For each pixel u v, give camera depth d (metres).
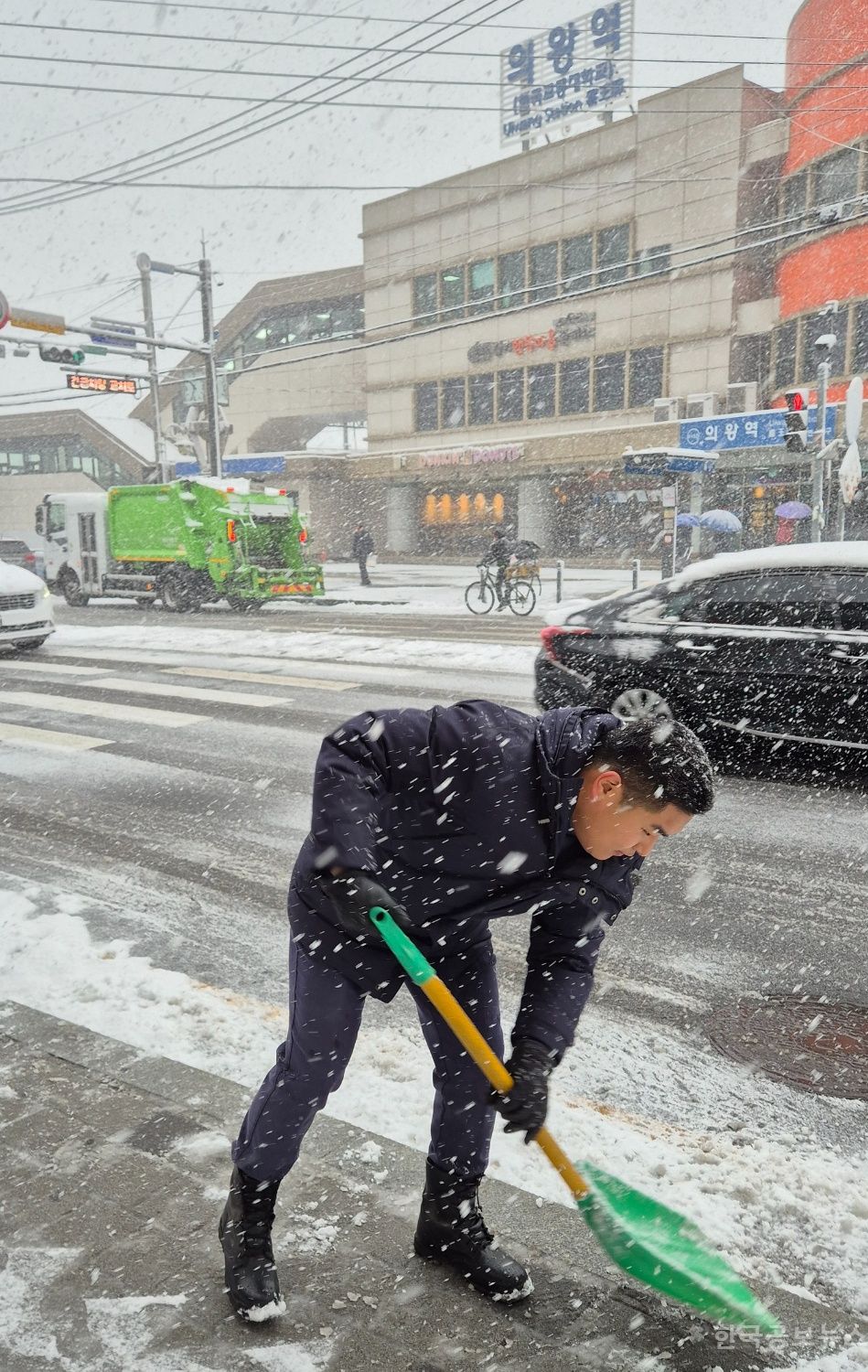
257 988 3.61
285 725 8.41
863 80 26.52
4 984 3.43
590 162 34.47
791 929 4.15
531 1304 1.99
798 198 29.39
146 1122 2.54
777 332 30.64
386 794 1.78
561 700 7.10
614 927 4.20
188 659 12.73
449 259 39.38
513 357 37.84
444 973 2.01
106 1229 2.16
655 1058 3.14
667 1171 2.46
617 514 34.94
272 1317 1.93
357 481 43.41
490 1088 1.98
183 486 19.64
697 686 6.46
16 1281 2.02
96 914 4.30
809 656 6.07
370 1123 2.61
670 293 33.16
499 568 19.30
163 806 6.04
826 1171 2.49
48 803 6.13
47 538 22.92
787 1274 2.11
